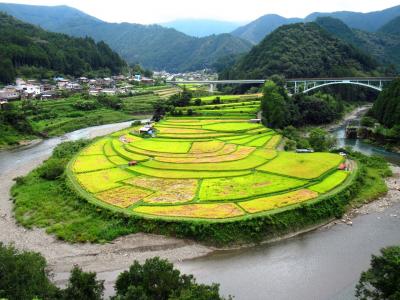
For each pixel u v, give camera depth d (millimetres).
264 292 45219
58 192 74500
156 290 33844
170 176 78750
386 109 136250
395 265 36219
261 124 133375
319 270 49656
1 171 96312
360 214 67125
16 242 56500
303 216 61781
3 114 137250
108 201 66125
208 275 48562
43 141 135000
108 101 197000
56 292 35156
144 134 120125
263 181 74625
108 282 46625
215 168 82938
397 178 87375
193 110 155875
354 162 91500
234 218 58031
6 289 32625
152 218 58594
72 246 55219
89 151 103188
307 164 85125
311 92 194625
